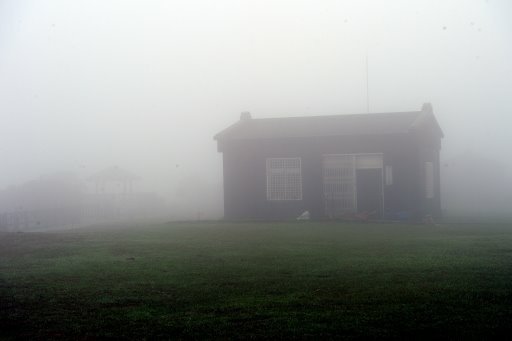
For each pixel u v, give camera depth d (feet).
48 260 45.32
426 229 72.08
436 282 32.24
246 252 48.21
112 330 23.88
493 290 29.76
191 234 67.26
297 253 46.80
